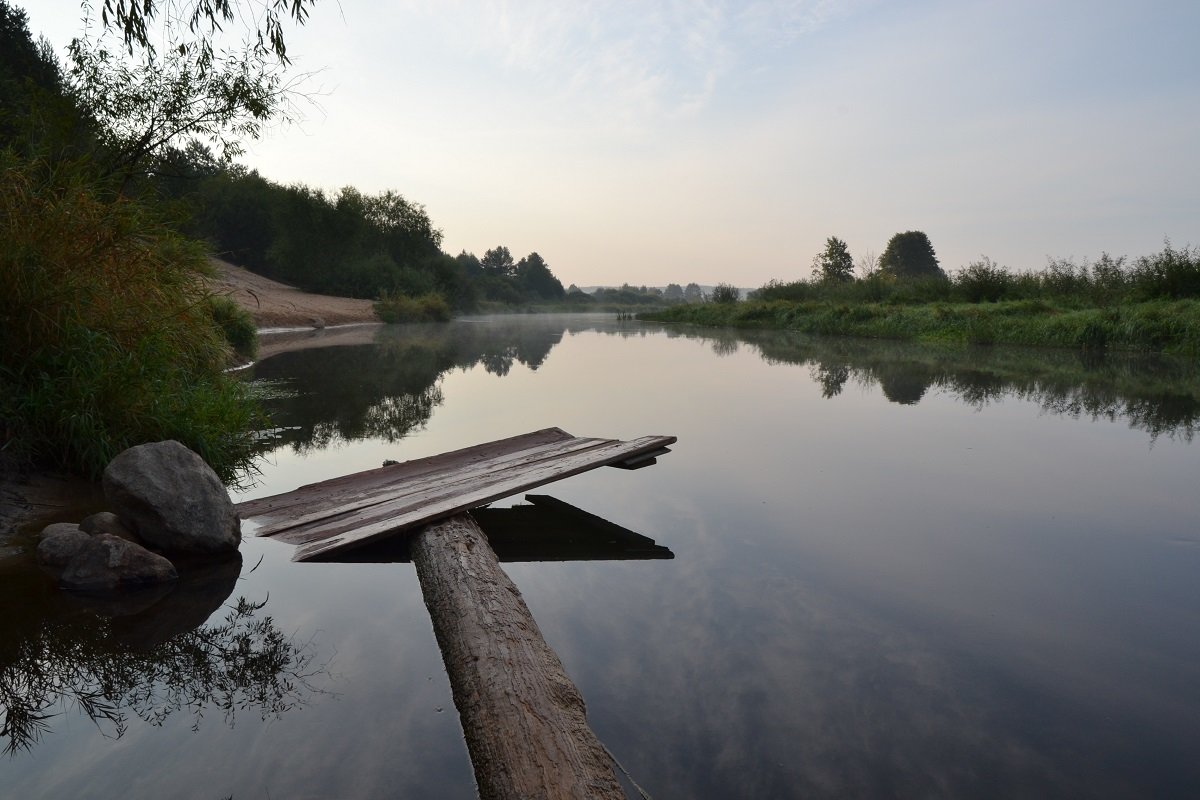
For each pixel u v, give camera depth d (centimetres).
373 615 293
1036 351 1525
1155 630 279
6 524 368
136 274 530
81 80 700
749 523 414
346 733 209
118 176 621
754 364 1339
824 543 378
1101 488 484
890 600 307
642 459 509
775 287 3316
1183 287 1686
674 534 396
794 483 501
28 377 462
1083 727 215
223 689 234
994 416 768
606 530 402
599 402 876
